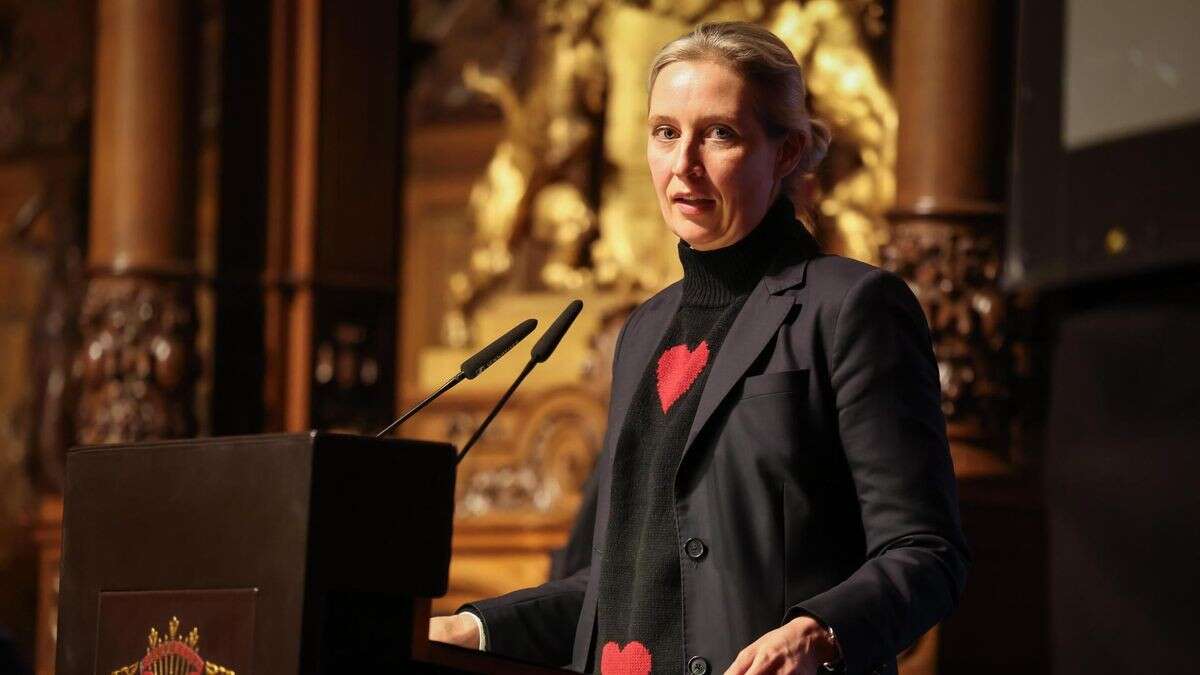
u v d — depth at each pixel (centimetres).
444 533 758
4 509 3247
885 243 2145
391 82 2905
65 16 3359
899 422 847
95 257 2667
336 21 2834
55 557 2625
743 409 866
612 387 966
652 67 928
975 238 2109
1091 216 1908
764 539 848
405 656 747
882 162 2352
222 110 2831
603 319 2561
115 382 2608
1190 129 1814
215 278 2769
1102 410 1989
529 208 2714
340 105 2831
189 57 2695
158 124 2662
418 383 2812
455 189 2944
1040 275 1964
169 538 777
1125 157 1873
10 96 3394
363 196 2847
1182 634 1895
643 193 2602
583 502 1021
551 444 2558
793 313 884
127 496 803
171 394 2623
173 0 2688
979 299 2084
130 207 2648
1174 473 1917
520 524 2386
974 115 2136
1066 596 1986
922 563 810
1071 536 1994
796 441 855
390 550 740
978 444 2052
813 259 909
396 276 2886
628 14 2630
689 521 869
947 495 843
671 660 859
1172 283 1945
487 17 2920
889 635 788
